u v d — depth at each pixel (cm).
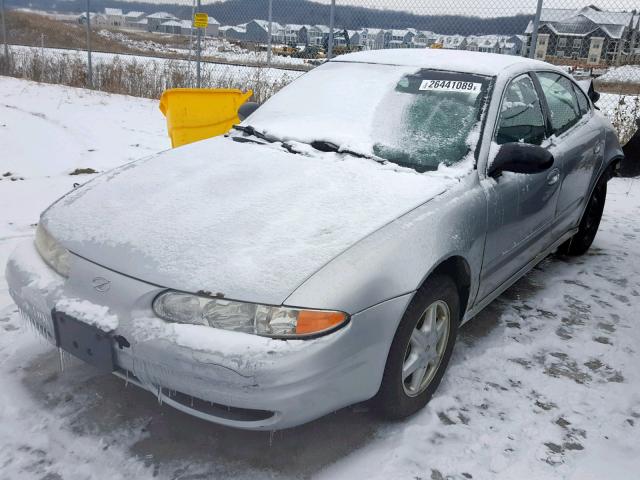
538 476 218
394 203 239
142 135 852
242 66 1144
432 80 316
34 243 248
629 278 413
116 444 223
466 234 250
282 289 192
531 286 394
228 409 201
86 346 207
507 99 308
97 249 217
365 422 243
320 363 190
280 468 215
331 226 221
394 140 289
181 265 202
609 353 311
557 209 357
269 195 242
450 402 259
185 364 188
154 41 1716
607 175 436
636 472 223
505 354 303
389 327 210
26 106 998
